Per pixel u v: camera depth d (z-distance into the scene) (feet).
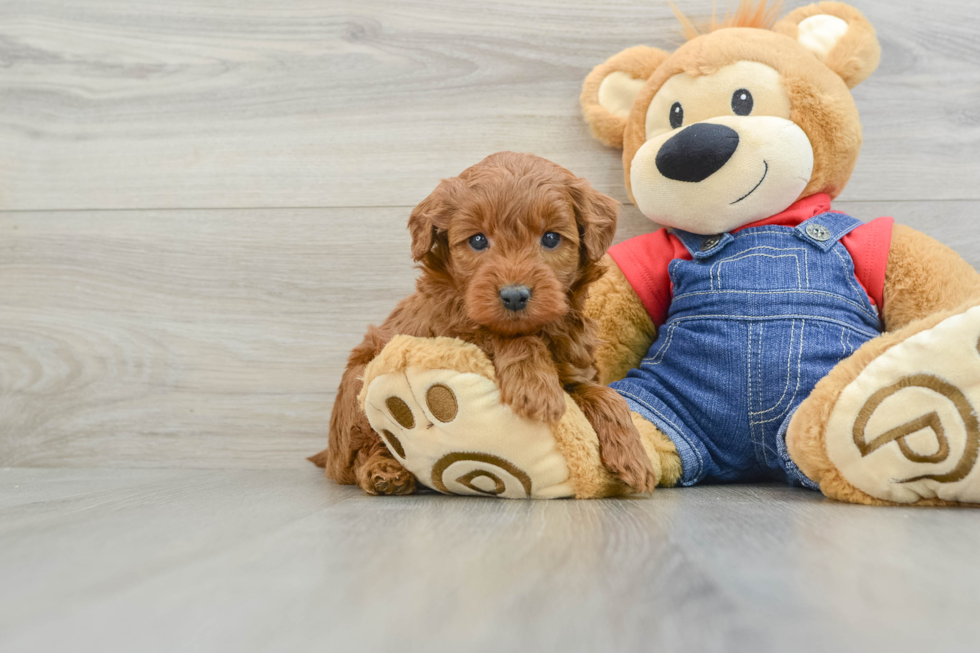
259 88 6.75
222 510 3.67
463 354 4.02
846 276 5.07
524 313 3.89
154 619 1.81
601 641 1.64
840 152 5.39
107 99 6.82
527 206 4.03
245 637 1.68
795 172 5.18
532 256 4.03
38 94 6.85
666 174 5.32
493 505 3.91
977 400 3.64
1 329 6.81
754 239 5.26
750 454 5.10
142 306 6.75
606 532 2.95
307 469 6.45
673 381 5.15
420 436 4.14
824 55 5.58
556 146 6.57
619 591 2.03
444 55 6.63
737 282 5.11
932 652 1.56
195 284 6.74
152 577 2.22
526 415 3.94
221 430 6.66
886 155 6.34
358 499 4.22
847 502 4.07
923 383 3.77
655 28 6.51
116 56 6.83
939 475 3.75
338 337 6.65
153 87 6.81
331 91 6.70
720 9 6.42
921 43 6.32
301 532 2.97
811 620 1.77
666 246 5.72
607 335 5.65
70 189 6.83
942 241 6.30
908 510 3.68
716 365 5.03
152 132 6.81
